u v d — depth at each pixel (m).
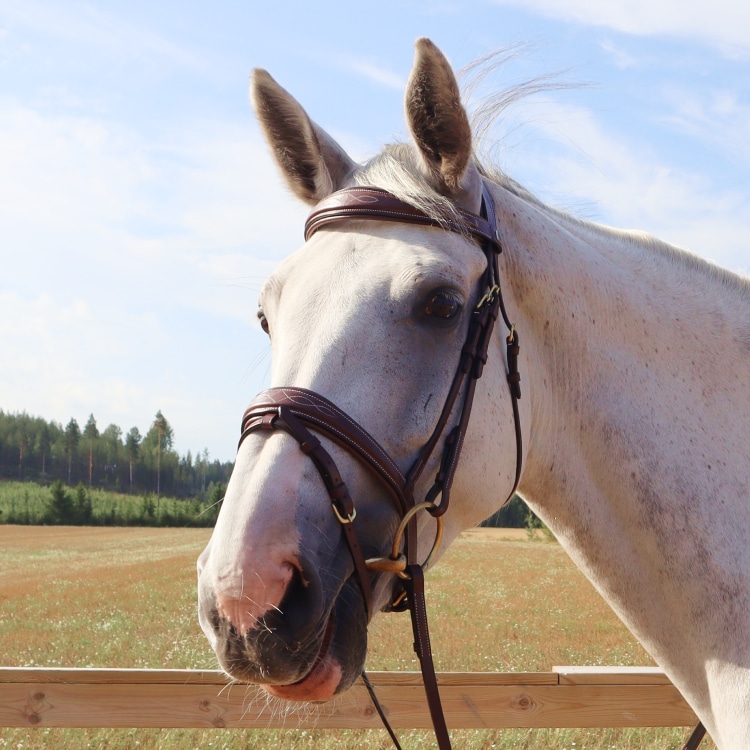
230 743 4.77
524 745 4.86
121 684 3.47
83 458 114.19
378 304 1.63
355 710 3.57
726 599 1.74
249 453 1.54
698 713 1.83
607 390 1.92
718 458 1.86
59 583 19.47
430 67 1.73
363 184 1.83
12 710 3.42
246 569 1.38
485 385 1.76
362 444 1.53
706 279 2.10
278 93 2.03
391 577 1.69
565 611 12.22
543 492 1.99
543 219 2.02
